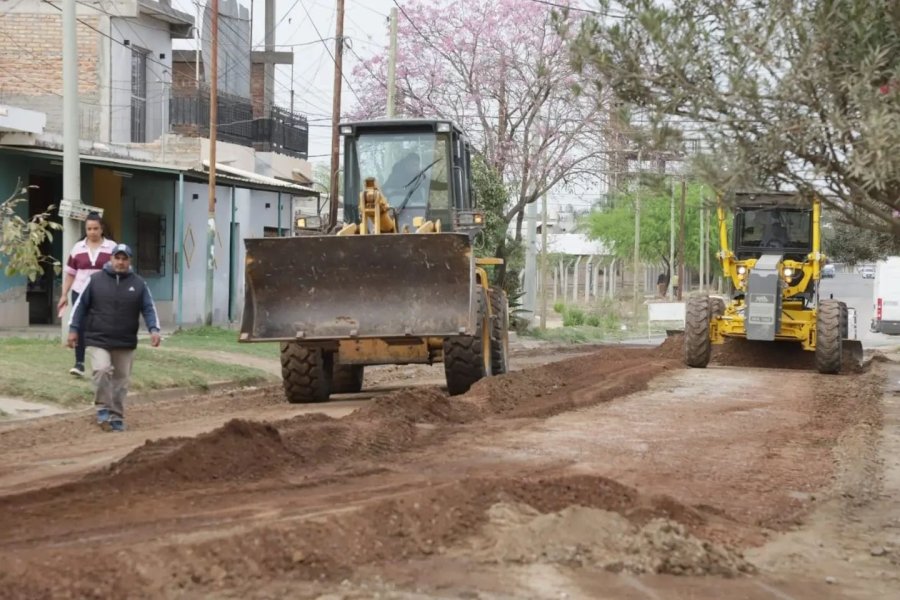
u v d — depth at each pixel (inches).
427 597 279.1
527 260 1845.5
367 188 722.2
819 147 319.0
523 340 1638.8
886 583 319.0
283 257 698.8
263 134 1806.1
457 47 1638.8
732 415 673.6
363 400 787.4
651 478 456.1
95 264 690.8
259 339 705.0
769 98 313.7
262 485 403.5
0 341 883.4
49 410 663.1
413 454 494.6
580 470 465.7
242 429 456.8
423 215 807.1
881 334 2113.7
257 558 296.0
